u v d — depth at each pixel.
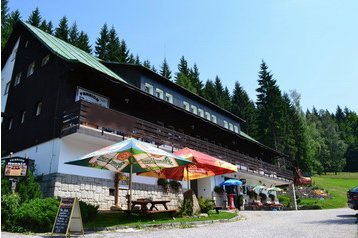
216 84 81.00
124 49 57.78
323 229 10.23
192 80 69.75
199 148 22.62
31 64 21.16
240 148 34.00
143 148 11.35
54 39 22.44
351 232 9.19
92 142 16.38
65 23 53.44
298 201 38.31
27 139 18.12
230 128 34.69
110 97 19.20
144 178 18.08
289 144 57.66
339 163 90.69
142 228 10.98
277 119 57.78
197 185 24.66
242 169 27.33
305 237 8.54
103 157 12.48
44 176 15.03
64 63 17.36
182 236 9.07
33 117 18.42
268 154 40.28
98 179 15.88
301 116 71.50
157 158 12.59
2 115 21.70
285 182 34.44
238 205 26.69
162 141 19.20
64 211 9.34
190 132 26.06
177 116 24.47
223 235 9.23
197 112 29.39
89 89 18.03
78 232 9.50
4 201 10.84
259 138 58.88
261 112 59.31
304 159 62.78
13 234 9.70
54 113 16.69
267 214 19.23
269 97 59.41
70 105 15.70
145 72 23.41
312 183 56.53
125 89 19.27
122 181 16.89
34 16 50.91
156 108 22.50
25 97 20.12
